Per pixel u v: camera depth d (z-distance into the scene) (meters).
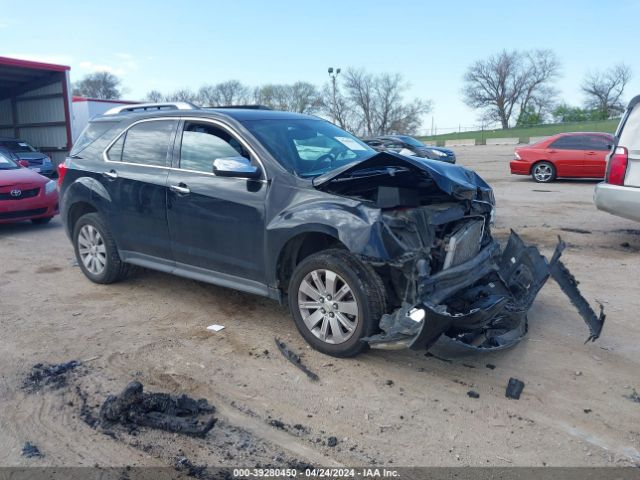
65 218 6.35
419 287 3.71
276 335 4.77
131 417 3.49
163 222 5.25
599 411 3.61
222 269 4.92
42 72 23.92
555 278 4.49
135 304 5.56
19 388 3.92
